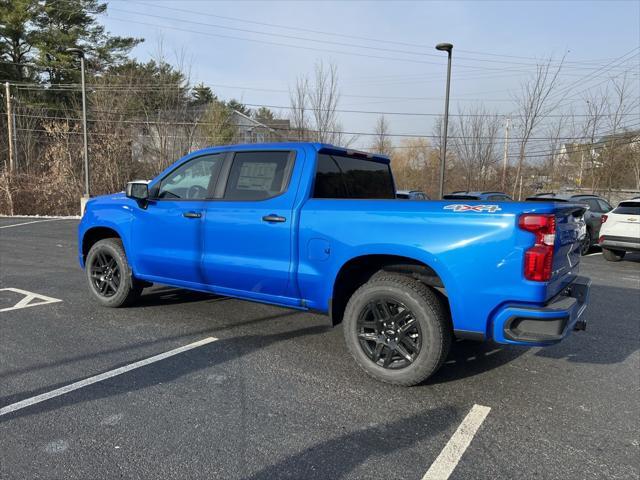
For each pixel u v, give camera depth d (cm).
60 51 3428
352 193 486
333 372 405
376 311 385
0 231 1457
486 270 337
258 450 287
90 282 591
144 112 2883
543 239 324
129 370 400
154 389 366
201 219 479
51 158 2612
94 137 2667
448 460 281
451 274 348
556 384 394
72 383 372
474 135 3112
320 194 440
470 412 341
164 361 421
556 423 328
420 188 4169
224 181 477
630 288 801
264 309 591
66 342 463
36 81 3494
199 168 499
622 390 384
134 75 2984
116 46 3697
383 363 383
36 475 258
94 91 2827
